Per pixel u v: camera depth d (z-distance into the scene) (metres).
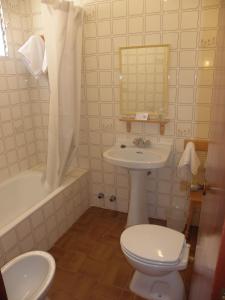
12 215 2.53
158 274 1.49
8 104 2.48
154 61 2.15
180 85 2.13
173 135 2.29
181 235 1.63
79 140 2.68
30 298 1.25
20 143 2.69
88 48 2.35
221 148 0.67
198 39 1.98
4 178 2.54
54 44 2.08
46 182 2.49
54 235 2.26
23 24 2.53
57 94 2.18
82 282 1.84
